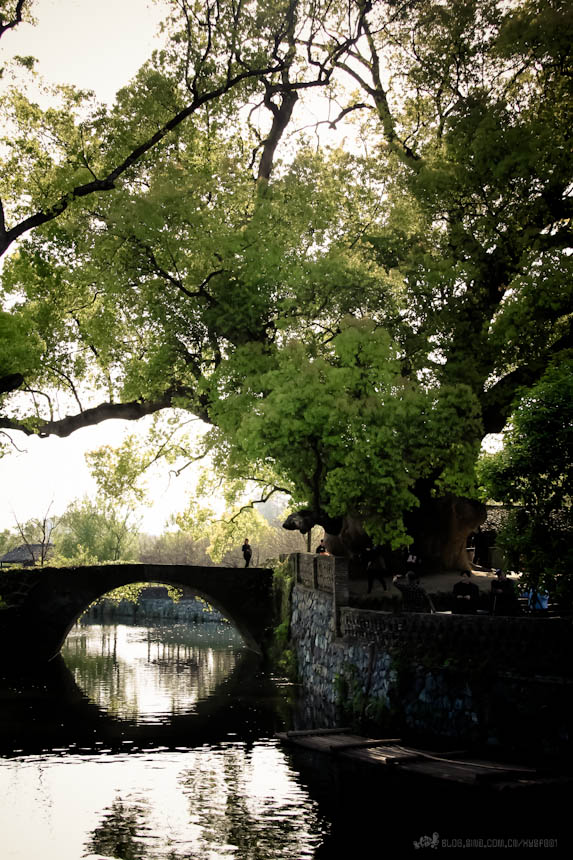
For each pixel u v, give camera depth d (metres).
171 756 20.34
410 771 17.06
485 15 31.81
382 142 35.62
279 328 29.83
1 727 24.47
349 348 26.66
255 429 26.20
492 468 20.64
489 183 30.09
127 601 79.25
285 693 30.39
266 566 46.12
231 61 28.66
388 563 32.66
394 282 30.38
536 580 20.27
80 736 23.00
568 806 15.16
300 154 33.38
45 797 16.89
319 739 20.66
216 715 26.06
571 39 29.17
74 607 41.25
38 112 33.81
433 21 32.28
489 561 41.69
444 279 29.78
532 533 20.08
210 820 15.24
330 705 25.58
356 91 39.50
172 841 14.22
